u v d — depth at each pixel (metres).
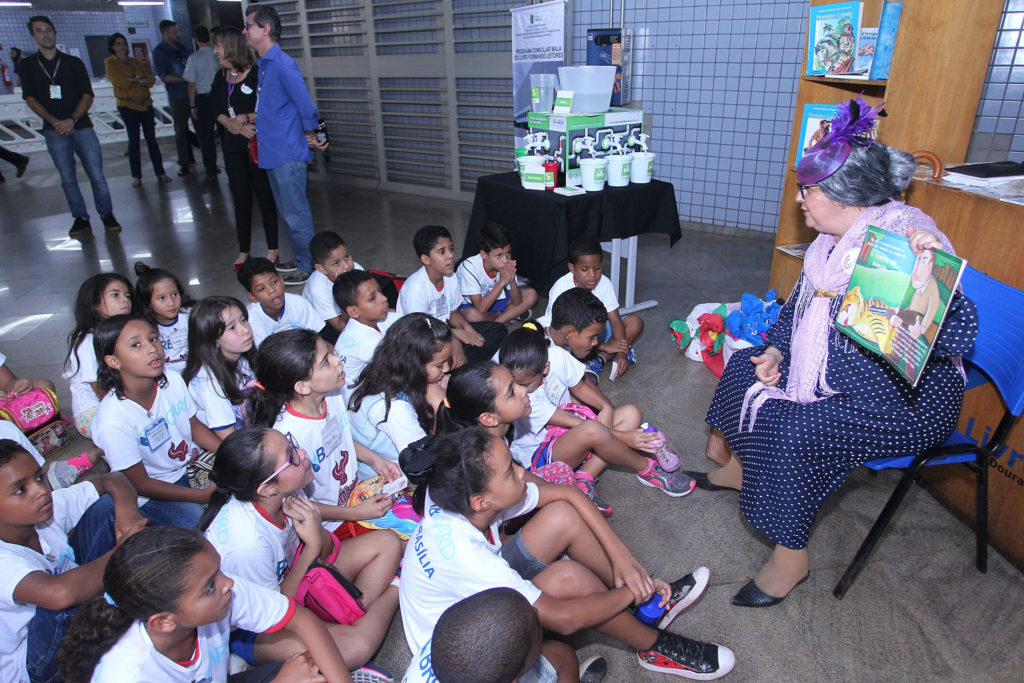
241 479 1.47
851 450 1.68
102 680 1.22
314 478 1.96
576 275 2.83
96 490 1.85
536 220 3.40
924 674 1.62
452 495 1.33
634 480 2.39
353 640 1.59
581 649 1.73
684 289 4.07
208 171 7.75
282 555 1.67
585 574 1.55
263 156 4.18
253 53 4.28
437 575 1.37
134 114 7.12
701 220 5.21
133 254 5.10
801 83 2.94
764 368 1.81
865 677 1.62
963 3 2.26
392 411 2.03
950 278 1.27
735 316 2.91
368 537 1.79
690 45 4.74
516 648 1.00
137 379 1.96
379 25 6.36
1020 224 1.84
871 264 1.51
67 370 2.55
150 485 2.00
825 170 1.59
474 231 3.91
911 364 1.36
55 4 11.30
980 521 1.86
